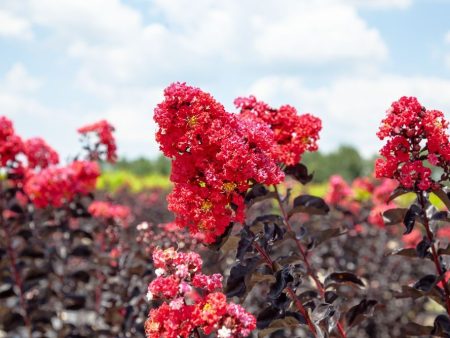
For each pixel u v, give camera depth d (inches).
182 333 24.5
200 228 30.0
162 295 25.7
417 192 31.6
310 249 36.2
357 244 68.1
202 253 59.3
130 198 136.6
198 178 30.0
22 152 58.4
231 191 29.5
